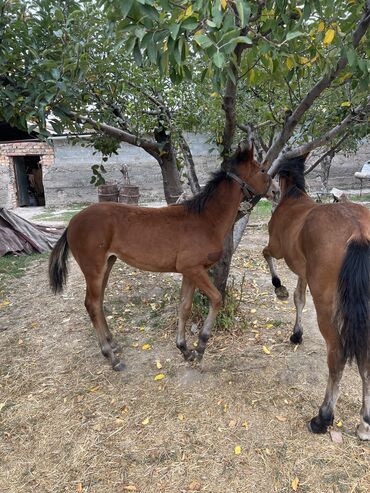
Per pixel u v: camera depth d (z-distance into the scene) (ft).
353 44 7.90
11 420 8.76
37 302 15.05
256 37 6.89
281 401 9.04
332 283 7.44
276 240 10.30
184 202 10.02
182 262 9.50
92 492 6.94
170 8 5.79
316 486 6.92
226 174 9.57
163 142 12.32
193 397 9.25
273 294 14.98
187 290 10.23
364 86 8.16
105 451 7.82
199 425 8.39
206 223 9.52
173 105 12.55
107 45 9.43
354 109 10.68
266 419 8.50
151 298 14.83
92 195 42.93
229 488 6.92
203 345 10.14
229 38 5.39
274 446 7.79
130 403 9.16
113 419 8.67
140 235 9.55
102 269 9.89
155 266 9.80
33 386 9.95
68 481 7.18
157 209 9.94
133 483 7.09
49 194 42.78
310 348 11.14
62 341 12.08
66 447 7.97
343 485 6.92
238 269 17.84
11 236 21.75
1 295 15.94
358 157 43.60
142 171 42.88
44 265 19.61
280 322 12.67
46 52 8.41
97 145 12.20
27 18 9.00
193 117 12.41
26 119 8.39
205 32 5.75
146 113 12.10
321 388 9.45
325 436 8.02
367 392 7.67
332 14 7.61
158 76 11.88
